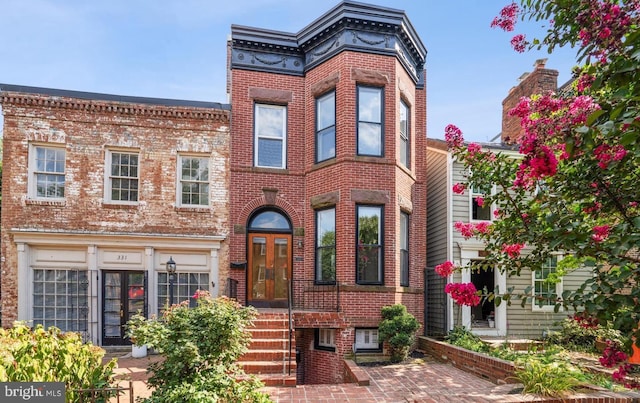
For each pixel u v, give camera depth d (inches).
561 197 164.9
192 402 204.8
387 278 427.2
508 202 195.9
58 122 454.9
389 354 398.3
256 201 473.7
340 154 437.4
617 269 147.4
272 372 318.0
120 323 455.2
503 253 213.0
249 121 481.7
